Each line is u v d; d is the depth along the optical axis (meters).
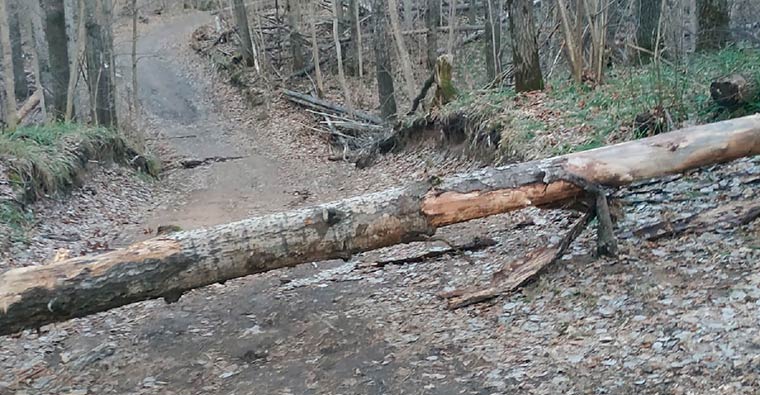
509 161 10.63
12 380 5.52
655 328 4.79
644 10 13.10
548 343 5.02
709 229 6.16
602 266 6.04
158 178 18.50
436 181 5.92
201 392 5.12
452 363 5.04
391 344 5.54
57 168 12.73
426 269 7.34
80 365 5.76
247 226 5.53
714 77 9.88
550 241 7.20
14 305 4.88
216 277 5.46
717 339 4.42
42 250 9.63
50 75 20.02
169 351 5.96
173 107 28.92
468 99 14.05
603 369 4.45
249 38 30.84
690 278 5.44
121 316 6.98
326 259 5.79
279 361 5.55
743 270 5.32
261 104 27.06
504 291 6.05
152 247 5.31
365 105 26.42
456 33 26.41
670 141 6.36
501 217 8.85
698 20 12.93
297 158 20.47
